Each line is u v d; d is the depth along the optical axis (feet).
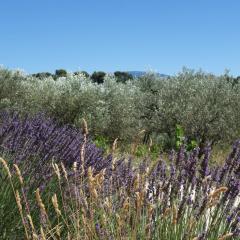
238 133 52.29
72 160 16.28
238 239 10.38
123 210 9.82
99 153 17.20
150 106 61.00
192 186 11.71
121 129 52.85
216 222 10.67
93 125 51.08
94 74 110.63
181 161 12.18
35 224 12.50
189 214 11.13
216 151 45.78
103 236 9.73
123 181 12.94
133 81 76.38
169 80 60.13
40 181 13.92
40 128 18.71
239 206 11.01
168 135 54.19
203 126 52.06
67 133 20.40
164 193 11.76
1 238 12.29
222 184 11.64
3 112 24.25
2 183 13.23
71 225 11.88
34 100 52.34
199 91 55.98
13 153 16.84
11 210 12.71
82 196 10.41
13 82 51.60
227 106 54.19
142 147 32.09
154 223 10.66
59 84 55.06
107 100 54.90
